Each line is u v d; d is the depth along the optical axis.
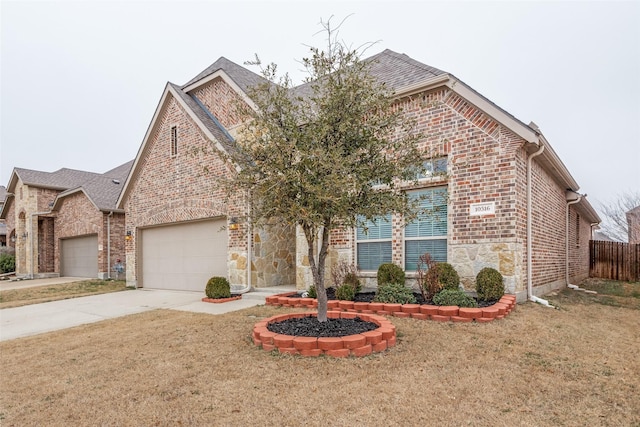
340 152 5.18
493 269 8.19
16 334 7.75
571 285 13.18
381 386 4.27
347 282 9.64
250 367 4.97
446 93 9.20
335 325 6.20
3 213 27.52
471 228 8.77
